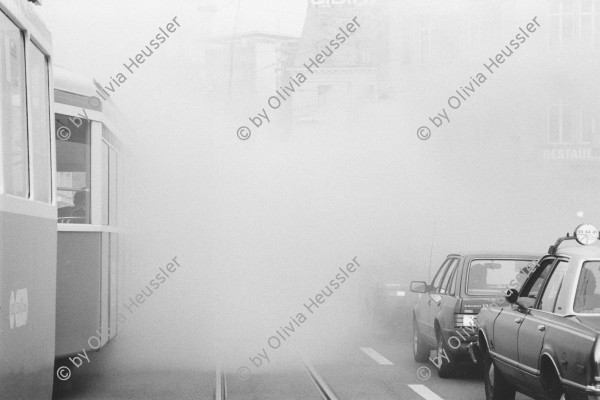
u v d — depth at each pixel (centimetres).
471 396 1257
